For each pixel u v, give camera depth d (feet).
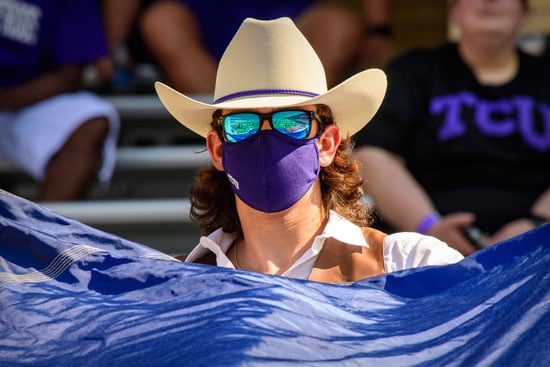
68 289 25.63
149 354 22.56
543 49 59.06
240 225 28.84
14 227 26.73
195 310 23.65
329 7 54.60
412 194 43.52
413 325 23.54
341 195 28.68
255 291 23.97
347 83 26.89
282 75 27.35
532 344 22.53
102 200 55.31
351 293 24.68
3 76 50.78
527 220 43.34
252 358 21.53
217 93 28.02
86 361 22.97
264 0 55.57
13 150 50.80
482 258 25.63
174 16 54.80
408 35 66.90
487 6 44.21
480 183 44.32
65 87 51.31
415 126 44.88
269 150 26.48
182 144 57.67
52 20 51.31
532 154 44.32
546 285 23.65
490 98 44.73
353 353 22.33
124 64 57.98
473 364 22.31
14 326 24.22
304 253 27.53
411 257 27.40
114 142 51.60
